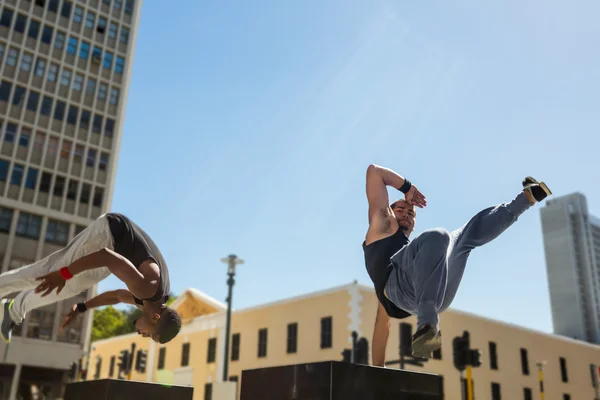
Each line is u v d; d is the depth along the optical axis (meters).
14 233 32.22
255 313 32.09
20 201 32.78
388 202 3.19
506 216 2.89
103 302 4.03
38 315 32.03
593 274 133.62
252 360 31.02
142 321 3.65
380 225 3.09
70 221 34.44
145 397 3.76
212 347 34.59
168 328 3.56
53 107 35.44
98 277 3.89
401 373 2.90
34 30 35.88
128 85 39.25
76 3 38.03
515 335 34.22
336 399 2.58
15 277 3.73
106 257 3.23
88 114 36.97
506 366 32.50
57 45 36.66
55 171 34.59
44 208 33.53
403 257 2.75
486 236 2.90
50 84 35.72
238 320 33.22
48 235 33.50
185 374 35.91
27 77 34.91
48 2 36.81
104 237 3.58
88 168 36.03
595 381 26.30
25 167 33.53
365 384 2.73
